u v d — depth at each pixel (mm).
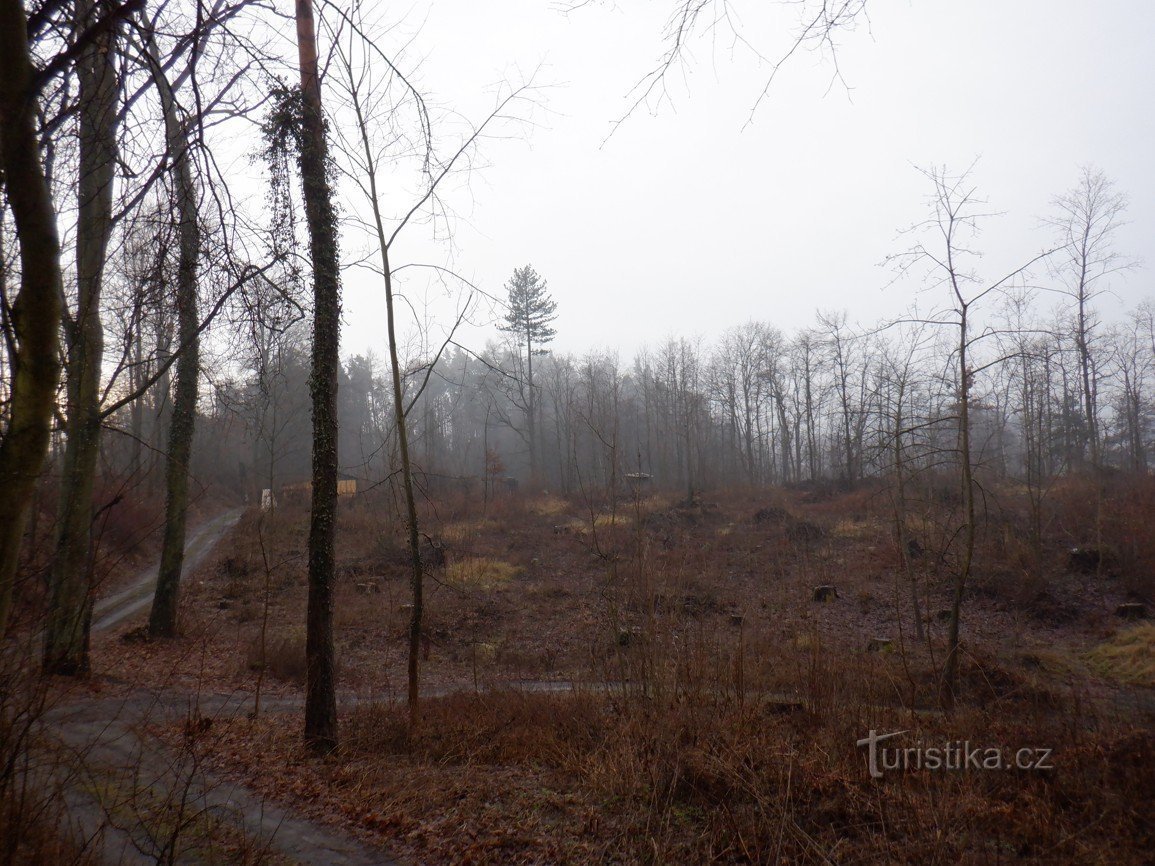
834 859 5320
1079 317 25875
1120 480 26797
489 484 33969
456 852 6184
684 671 9047
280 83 6066
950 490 22281
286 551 25516
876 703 8555
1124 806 5285
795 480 53312
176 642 15219
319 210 8859
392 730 9367
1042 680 11258
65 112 4898
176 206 5602
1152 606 17609
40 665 4418
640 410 52375
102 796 5879
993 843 5156
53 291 3746
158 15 5129
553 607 19500
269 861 5664
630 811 6668
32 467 3721
